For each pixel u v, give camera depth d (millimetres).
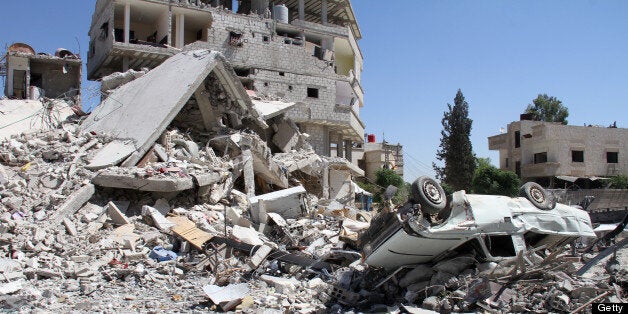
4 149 17750
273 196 17266
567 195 40844
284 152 28141
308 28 44375
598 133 50656
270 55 40344
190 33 42062
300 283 11531
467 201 10305
